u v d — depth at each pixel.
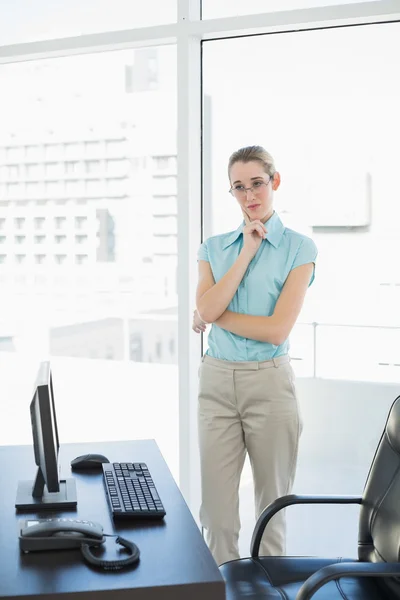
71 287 3.97
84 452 2.76
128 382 3.92
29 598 1.66
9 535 1.99
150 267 3.80
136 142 3.78
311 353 3.56
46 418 2.06
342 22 3.37
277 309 3.02
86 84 3.85
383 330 3.44
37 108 3.95
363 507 2.48
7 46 3.92
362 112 3.42
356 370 3.50
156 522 2.08
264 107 3.57
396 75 3.36
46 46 3.85
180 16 3.59
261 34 3.55
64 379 4.04
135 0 3.73
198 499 3.81
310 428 3.59
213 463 3.18
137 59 3.76
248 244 3.04
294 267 3.06
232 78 3.62
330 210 3.48
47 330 4.05
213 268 3.22
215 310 3.05
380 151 3.40
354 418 3.52
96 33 3.76
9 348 4.14
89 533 1.92
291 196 3.54
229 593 2.30
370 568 1.93
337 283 3.50
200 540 1.96
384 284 3.42
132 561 1.81
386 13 3.26
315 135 3.49
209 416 3.18
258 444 3.10
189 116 3.61
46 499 2.21
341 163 3.46
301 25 3.42
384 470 2.44
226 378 3.11
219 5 3.61
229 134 3.64
